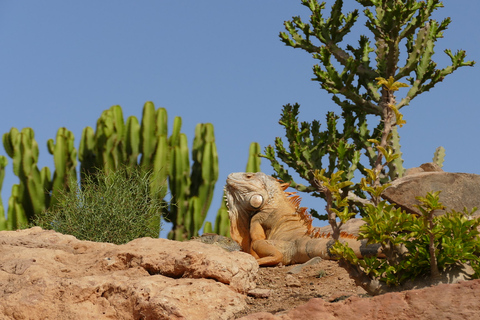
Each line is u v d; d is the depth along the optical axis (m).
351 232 10.39
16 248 7.36
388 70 12.09
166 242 7.38
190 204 16.58
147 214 12.01
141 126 16.89
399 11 11.48
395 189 7.89
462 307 4.69
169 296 5.85
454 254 5.40
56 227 11.34
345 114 12.70
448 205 7.78
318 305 5.07
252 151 18.00
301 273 7.58
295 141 12.34
